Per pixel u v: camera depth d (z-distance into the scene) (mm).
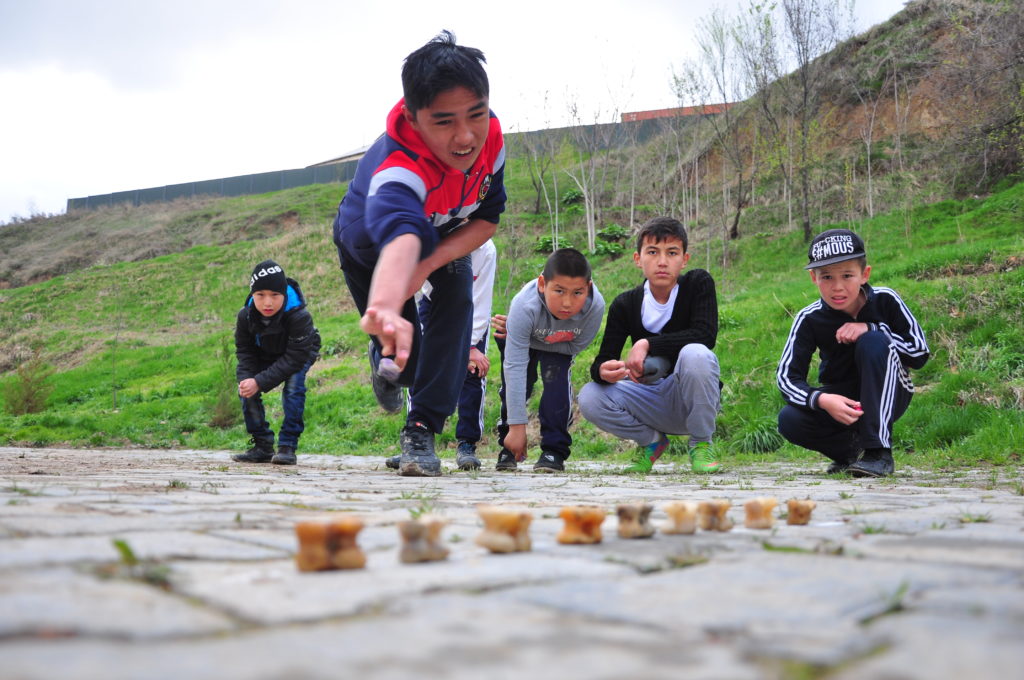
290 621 902
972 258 10844
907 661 749
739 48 24016
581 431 8703
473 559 1364
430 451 4215
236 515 1919
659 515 2164
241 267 33719
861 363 4145
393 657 753
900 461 5551
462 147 2805
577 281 4352
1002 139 20109
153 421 13445
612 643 816
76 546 1374
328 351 19531
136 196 54094
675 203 27719
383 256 2334
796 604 1020
